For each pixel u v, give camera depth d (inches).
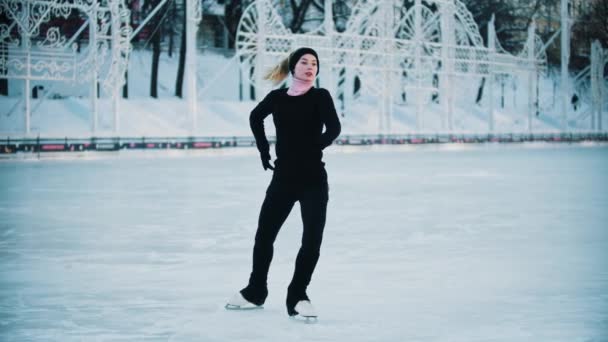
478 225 515.8
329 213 591.5
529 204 666.2
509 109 3287.4
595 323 242.5
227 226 514.9
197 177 1040.8
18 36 1792.6
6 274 337.4
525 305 269.1
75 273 340.8
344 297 284.7
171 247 419.8
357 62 2214.6
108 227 509.0
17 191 804.6
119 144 1753.2
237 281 320.5
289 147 258.4
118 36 1722.4
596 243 429.1
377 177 1034.7
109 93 1731.1
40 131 1754.4
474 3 3410.4
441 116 2650.1
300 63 255.8
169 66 2674.7
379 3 2253.9
